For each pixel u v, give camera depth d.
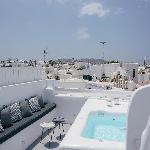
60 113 7.52
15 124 5.00
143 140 1.81
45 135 6.09
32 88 6.82
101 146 3.43
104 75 20.14
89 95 7.74
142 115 2.47
